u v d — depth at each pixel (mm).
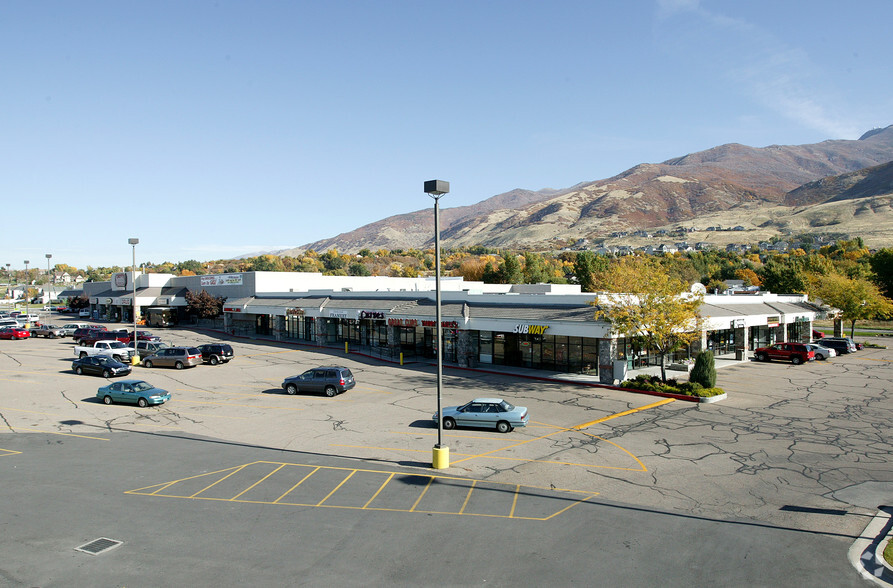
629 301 32938
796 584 11375
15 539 13750
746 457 20391
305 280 74062
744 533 13930
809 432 23797
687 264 124000
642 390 32344
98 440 23281
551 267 106938
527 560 12477
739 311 45281
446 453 19266
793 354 43562
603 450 21438
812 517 14953
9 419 27047
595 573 11852
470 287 65625
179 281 84375
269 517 15078
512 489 17266
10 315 86562
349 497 16578
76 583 11609
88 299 95000
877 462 19719
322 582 11570
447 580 11602
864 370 40312
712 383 31297
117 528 14406
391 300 51844
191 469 19281
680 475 18516
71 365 42844
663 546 13180
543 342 40156
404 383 36219
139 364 44344
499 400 25078
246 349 54719
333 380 32281
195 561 12555
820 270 89500
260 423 26156
